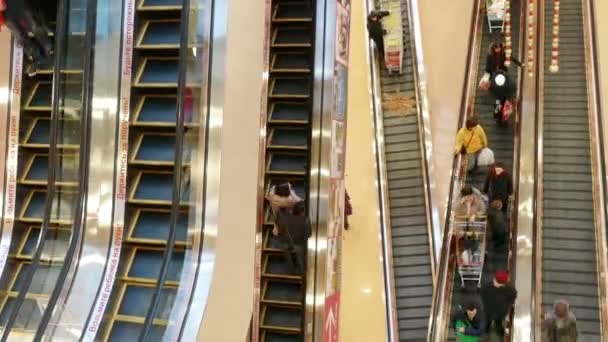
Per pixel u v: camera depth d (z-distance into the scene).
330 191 8.77
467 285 9.69
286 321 8.41
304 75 9.55
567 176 10.59
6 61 7.24
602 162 10.25
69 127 6.82
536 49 12.22
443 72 13.46
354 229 11.77
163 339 5.55
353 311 10.75
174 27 7.25
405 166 12.09
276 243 8.84
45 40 7.17
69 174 6.72
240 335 6.80
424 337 10.13
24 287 6.04
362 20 14.23
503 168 10.43
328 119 8.90
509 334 8.48
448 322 9.31
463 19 14.05
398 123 12.64
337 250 9.23
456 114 12.88
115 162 6.76
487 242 10.05
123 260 6.53
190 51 6.54
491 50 11.98
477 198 10.00
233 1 6.46
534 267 9.13
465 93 11.88
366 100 13.19
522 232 9.52
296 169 9.12
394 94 13.08
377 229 11.70
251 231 7.19
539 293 9.10
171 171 6.83
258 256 8.02
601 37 12.64
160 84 7.03
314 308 8.18
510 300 8.48
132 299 6.30
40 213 6.96
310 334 8.08
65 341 5.78
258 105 7.48
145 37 7.23
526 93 11.38
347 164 12.50
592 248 9.70
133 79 7.08
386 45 12.94
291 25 9.87
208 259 6.00
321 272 8.35
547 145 11.02
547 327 7.98
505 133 11.66
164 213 6.75
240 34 6.71
